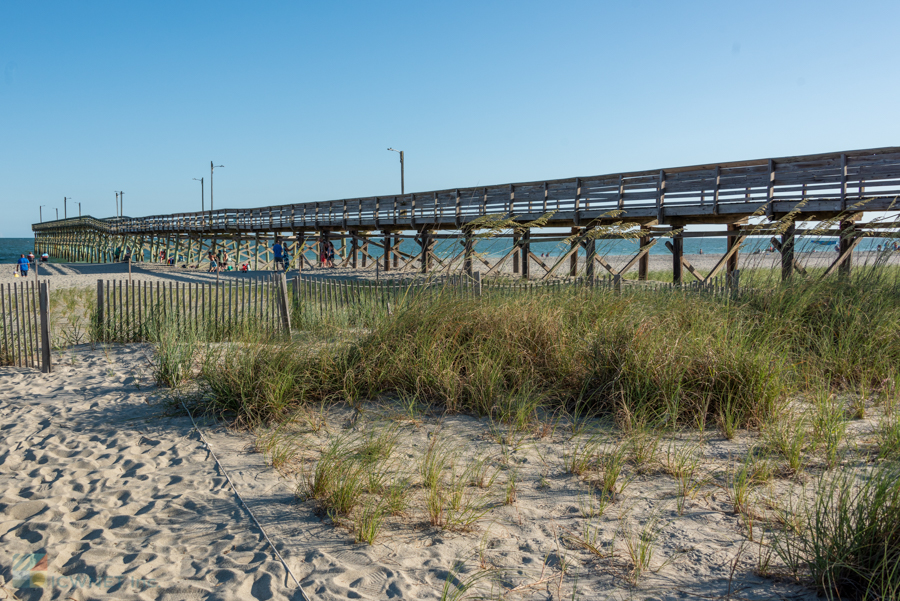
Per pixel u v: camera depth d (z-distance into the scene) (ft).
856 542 8.89
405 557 10.34
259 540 10.98
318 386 20.44
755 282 28.30
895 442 13.62
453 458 14.89
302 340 23.00
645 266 58.39
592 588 9.20
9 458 15.66
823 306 24.68
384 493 12.89
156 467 14.90
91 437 17.22
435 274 28.02
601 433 16.48
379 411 18.94
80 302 53.11
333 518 11.72
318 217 97.81
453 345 22.12
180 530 11.47
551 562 10.09
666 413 16.43
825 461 13.73
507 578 9.57
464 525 11.48
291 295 40.65
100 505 12.67
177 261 140.56
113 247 192.34
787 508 11.51
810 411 15.96
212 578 9.68
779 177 43.39
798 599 8.68
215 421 18.51
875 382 19.69
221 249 134.00
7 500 12.87
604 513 11.87
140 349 31.35
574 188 58.08
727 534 10.78
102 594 9.18
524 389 19.06
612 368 18.95
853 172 39.27
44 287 26.37
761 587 9.04
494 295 26.99
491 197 66.90
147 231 160.35
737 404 17.08
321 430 17.42
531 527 11.40
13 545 10.93
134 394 21.90
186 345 24.89
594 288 27.61
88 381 24.48
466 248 30.66
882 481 10.00
